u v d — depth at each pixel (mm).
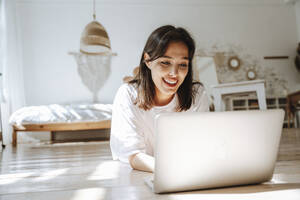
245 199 553
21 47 4355
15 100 3959
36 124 3330
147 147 1134
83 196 632
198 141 583
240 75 5125
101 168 1104
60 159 1563
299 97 4359
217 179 625
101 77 4727
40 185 799
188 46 871
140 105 1042
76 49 4699
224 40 5180
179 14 5098
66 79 4625
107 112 3498
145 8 5000
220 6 5223
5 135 3533
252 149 631
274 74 5227
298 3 5316
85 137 4504
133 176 872
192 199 562
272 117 636
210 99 4926
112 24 4867
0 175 1044
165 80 841
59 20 4699
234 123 602
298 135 2939
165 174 586
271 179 712
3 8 3877
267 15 5352
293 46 5355
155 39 851
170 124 557
